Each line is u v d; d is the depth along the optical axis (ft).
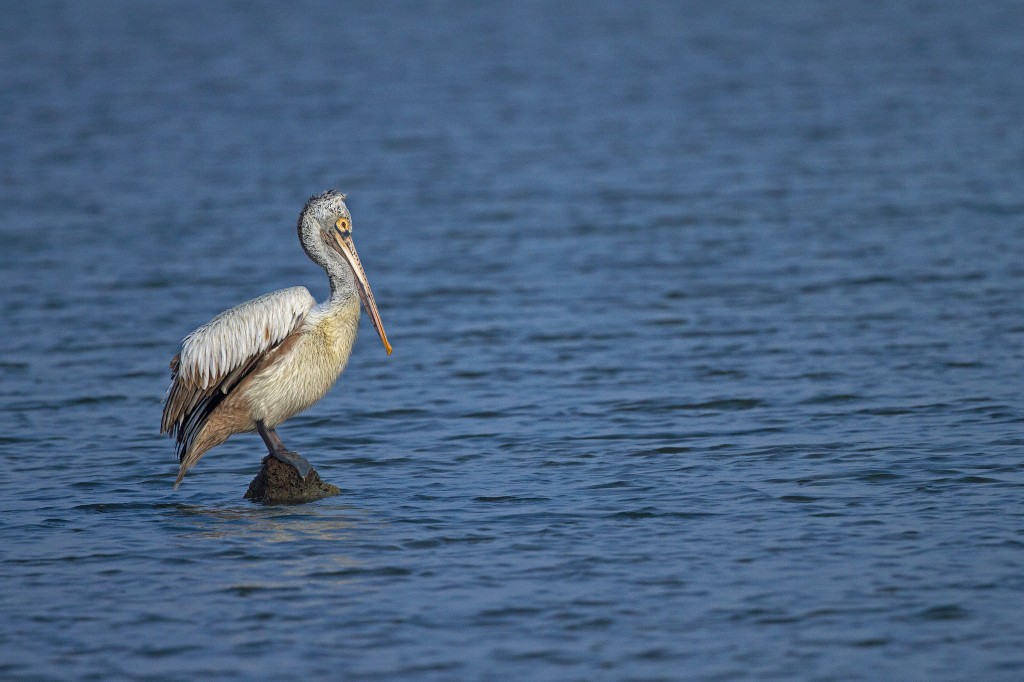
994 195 90.74
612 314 65.51
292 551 35.94
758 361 56.13
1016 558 34.27
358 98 152.87
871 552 34.99
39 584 33.96
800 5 244.83
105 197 100.37
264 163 114.42
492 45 205.57
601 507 39.19
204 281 74.74
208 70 180.24
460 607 32.12
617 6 259.80
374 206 96.68
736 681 28.32
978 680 28.17
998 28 197.88
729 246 80.07
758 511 38.50
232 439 48.42
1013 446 43.75
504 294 70.59
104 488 42.52
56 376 56.59
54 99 153.79
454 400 52.08
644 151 115.96
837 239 80.33
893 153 109.09
